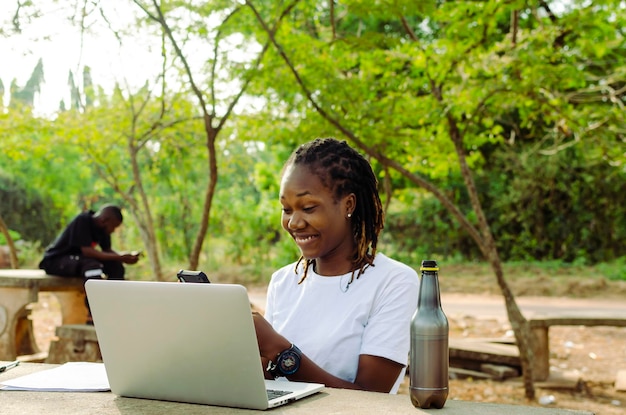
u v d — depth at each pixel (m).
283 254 16.03
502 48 6.28
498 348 7.18
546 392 6.44
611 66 10.74
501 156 17.56
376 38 5.96
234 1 5.83
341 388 2.07
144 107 8.25
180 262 16.23
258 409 1.75
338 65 6.65
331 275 2.34
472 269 17.44
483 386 6.56
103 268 7.27
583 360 7.91
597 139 7.07
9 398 1.91
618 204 17.45
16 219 19.28
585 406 5.96
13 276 6.59
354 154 2.30
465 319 10.39
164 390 1.87
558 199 17.89
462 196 18.66
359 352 2.24
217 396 1.80
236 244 16.72
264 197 17.11
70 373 2.21
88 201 16.56
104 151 8.82
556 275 16.22
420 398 1.73
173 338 1.81
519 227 18.50
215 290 1.72
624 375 6.92
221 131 8.33
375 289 2.26
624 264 17.06
